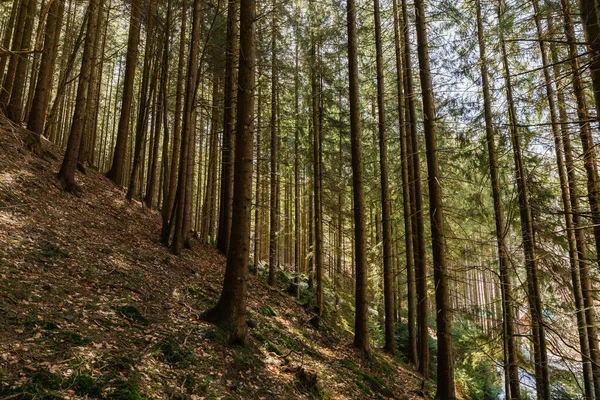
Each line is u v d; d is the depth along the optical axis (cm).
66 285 602
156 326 599
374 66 1481
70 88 2495
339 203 1941
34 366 381
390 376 1069
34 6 1315
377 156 1725
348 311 1905
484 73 959
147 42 1608
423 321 1263
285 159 1844
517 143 692
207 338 628
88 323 519
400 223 1789
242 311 694
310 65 1470
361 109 1661
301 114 1631
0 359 371
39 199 927
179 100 1315
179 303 755
